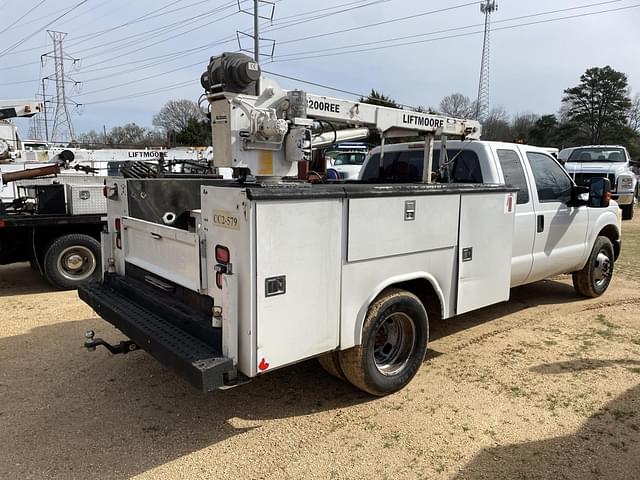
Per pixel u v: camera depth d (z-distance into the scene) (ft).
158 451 10.28
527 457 10.11
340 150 64.90
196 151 53.26
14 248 22.38
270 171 11.31
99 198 23.20
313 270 10.14
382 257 11.46
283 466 9.82
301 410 11.98
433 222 12.53
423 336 13.00
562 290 23.03
